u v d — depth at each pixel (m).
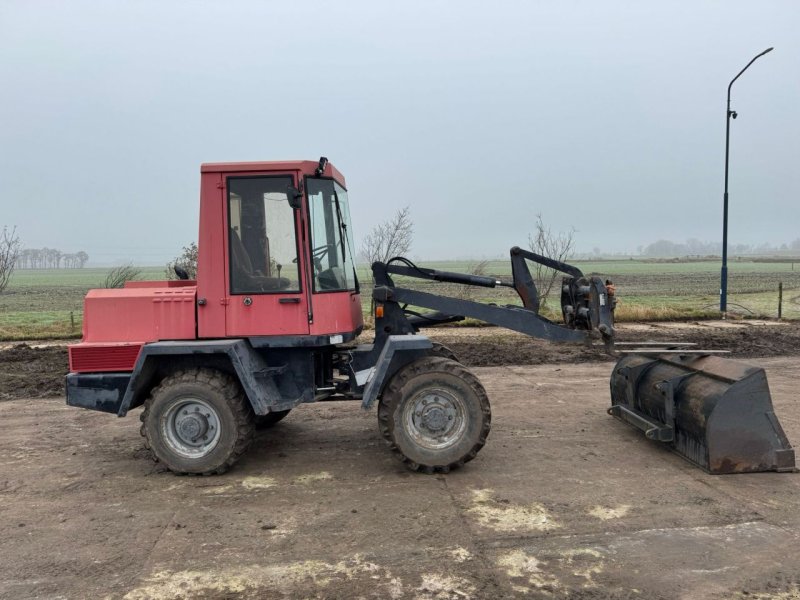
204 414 5.08
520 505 4.37
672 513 4.21
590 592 3.21
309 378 5.46
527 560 3.55
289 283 5.20
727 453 4.96
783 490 4.62
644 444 5.88
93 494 4.70
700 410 5.12
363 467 5.28
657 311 16.53
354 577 3.38
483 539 3.83
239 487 4.82
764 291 29.22
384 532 3.95
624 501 4.43
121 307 5.27
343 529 4.00
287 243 5.18
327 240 5.39
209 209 5.15
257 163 5.13
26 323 17.41
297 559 3.60
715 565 3.48
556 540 3.81
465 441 5.04
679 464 5.27
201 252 5.16
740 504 4.35
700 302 21.47
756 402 5.00
